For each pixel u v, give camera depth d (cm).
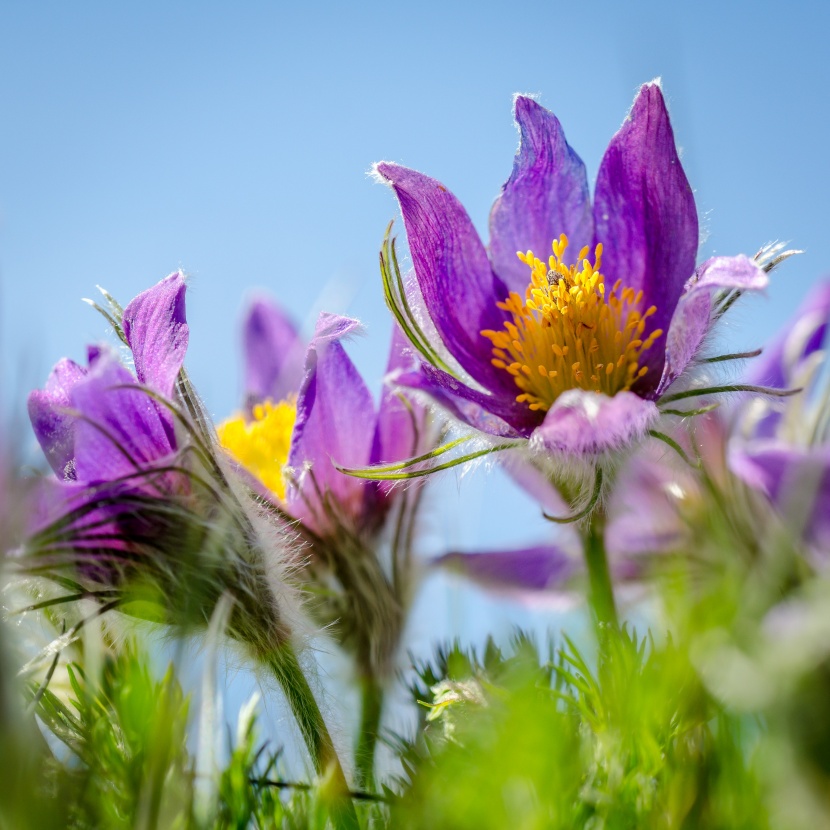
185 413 42
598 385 44
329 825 41
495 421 44
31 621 42
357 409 45
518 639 43
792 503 45
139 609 42
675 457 44
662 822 40
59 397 43
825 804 41
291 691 43
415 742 42
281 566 43
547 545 47
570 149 45
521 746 40
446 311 44
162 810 40
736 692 42
